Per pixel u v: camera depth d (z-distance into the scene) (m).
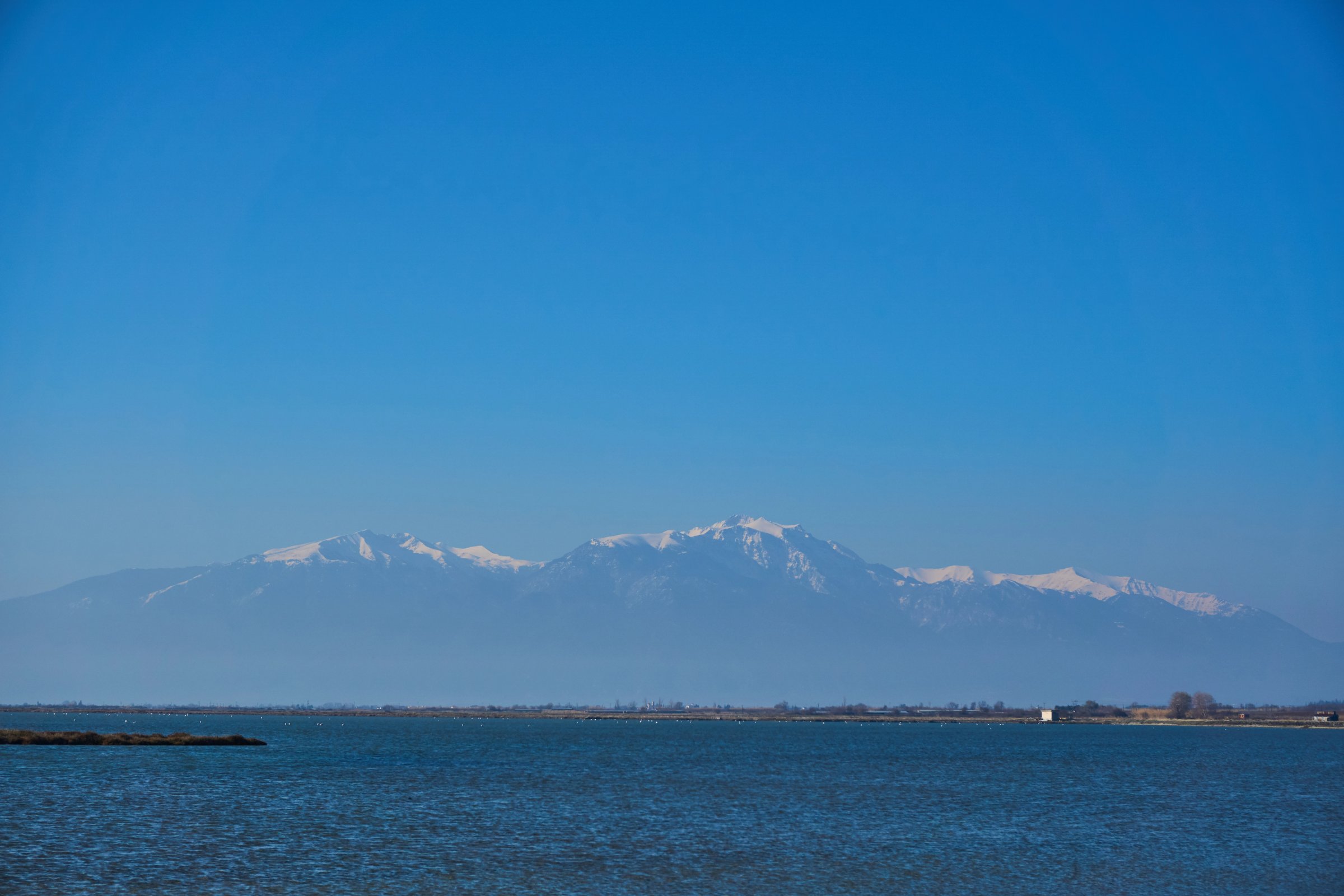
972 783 146.12
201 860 75.88
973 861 80.56
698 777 150.12
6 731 196.38
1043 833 94.94
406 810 104.25
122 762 152.00
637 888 70.12
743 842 88.12
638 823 98.19
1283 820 105.12
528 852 81.69
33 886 67.12
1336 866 79.69
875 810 111.12
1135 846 88.38
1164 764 191.62
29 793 110.00
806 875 74.75
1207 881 74.06
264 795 113.88
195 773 137.62
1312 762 197.50
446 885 69.94
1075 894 69.81
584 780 142.75
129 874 70.75
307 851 80.06
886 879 74.00
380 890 68.12
